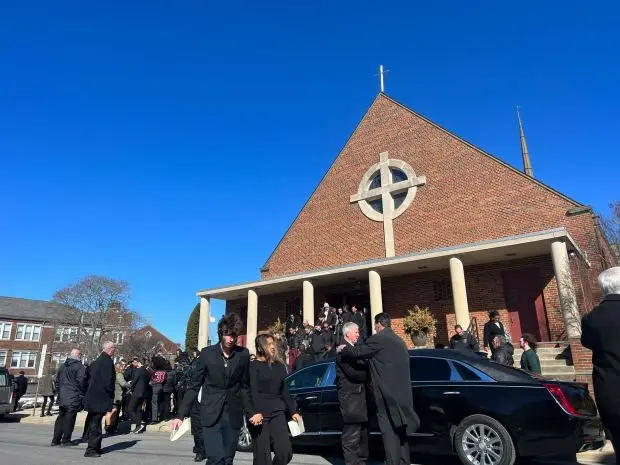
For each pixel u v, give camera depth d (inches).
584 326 141.7
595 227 637.3
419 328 666.2
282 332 749.9
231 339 180.5
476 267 691.4
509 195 702.5
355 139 900.6
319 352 552.1
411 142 825.5
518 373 258.7
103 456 309.7
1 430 512.1
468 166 751.1
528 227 674.8
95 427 309.4
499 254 632.4
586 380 476.1
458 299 597.9
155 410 520.7
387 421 205.2
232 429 177.8
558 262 538.9
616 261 723.4
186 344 1268.5
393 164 832.9
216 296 882.1
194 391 180.4
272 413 192.2
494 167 726.5
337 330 582.2
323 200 905.5
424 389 268.5
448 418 257.1
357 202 857.5
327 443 297.4
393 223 800.9
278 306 872.3
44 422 619.8
